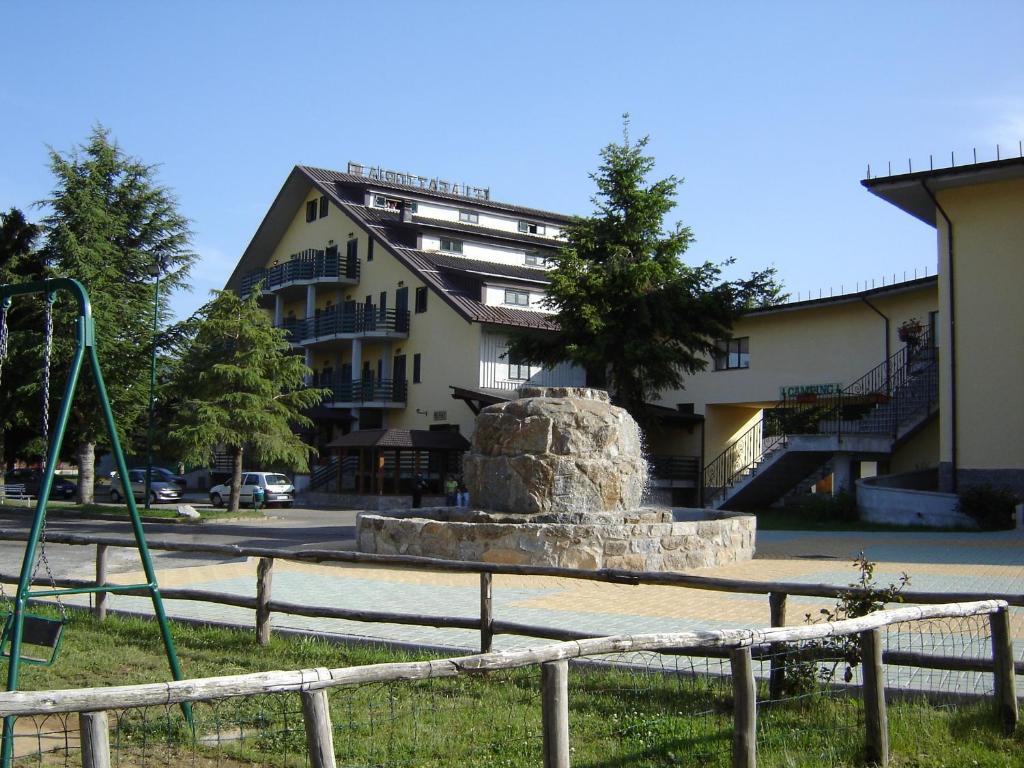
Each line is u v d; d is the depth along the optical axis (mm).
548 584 13219
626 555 14797
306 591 12586
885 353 33562
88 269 35000
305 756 5703
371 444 39656
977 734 6008
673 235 29328
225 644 9023
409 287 46281
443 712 6598
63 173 36500
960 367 24812
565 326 29438
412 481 41188
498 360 42406
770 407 40562
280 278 52156
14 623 6391
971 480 24406
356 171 56844
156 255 38406
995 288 24422
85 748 3561
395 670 4164
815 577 14094
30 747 5969
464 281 44562
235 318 32250
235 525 29781
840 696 6746
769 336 37625
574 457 15859
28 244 39219
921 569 14891
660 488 38594
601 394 17078
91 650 8727
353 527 29062
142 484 43094
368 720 6379
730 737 5961
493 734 6070
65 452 42875
